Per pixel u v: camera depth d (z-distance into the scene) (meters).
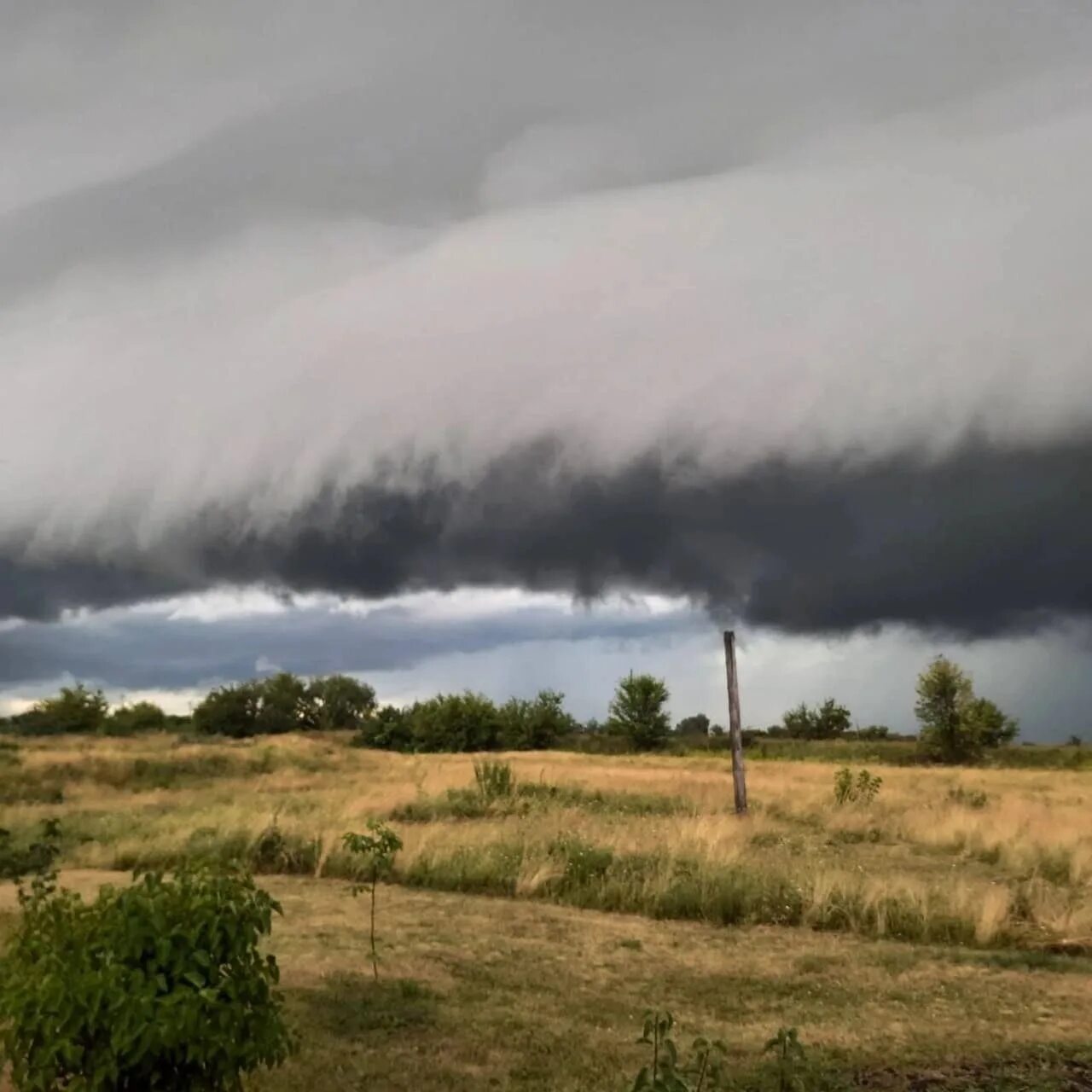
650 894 12.41
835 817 19.66
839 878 12.42
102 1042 4.72
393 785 27.62
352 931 10.97
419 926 11.28
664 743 57.16
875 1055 7.35
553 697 63.50
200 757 36.41
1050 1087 6.69
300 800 23.67
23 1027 4.74
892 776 34.69
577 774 31.27
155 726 71.88
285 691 82.56
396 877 14.00
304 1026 7.75
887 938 11.10
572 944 10.59
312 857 15.05
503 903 12.63
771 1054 7.27
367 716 86.56
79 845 16.78
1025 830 17.30
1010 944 10.84
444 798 21.66
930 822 18.67
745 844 16.14
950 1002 8.74
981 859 15.89
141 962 4.91
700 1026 8.08
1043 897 11.97
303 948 10.18
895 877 13.00
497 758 41.91
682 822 17.28
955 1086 6.73
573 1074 6.95
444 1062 7.13
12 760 32.28
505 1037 7.68
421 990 8.77
